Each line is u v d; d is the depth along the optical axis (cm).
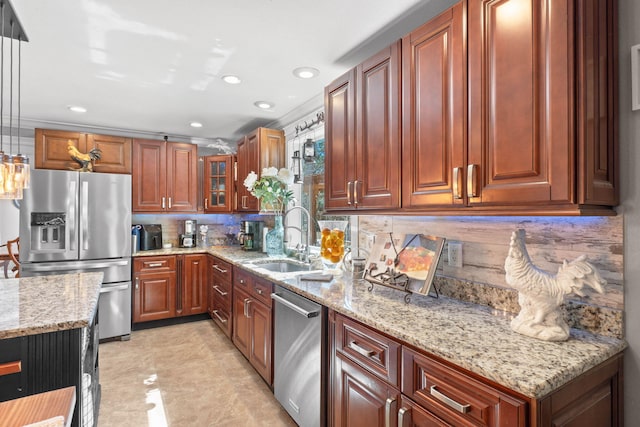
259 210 344
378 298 174
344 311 156
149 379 263
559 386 93
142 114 345
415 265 165
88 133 377
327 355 175
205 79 256
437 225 185
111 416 214
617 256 118
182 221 453
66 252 328
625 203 117
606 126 111
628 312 116
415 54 154
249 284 278
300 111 326
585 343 115
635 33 116
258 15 174
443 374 111
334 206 210
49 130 355
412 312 150
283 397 216
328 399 173
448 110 139
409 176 157
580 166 102
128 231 359
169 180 412
